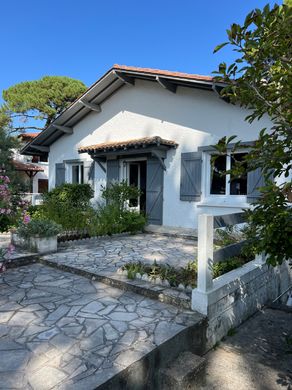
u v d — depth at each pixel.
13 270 4.88
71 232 7.48
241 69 2.33
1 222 4.35
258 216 2.39
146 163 9.58
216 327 3.45
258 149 2.47
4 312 3.22
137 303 3.51
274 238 2.28
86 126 11.05
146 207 9.34
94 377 2.11
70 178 11.88
